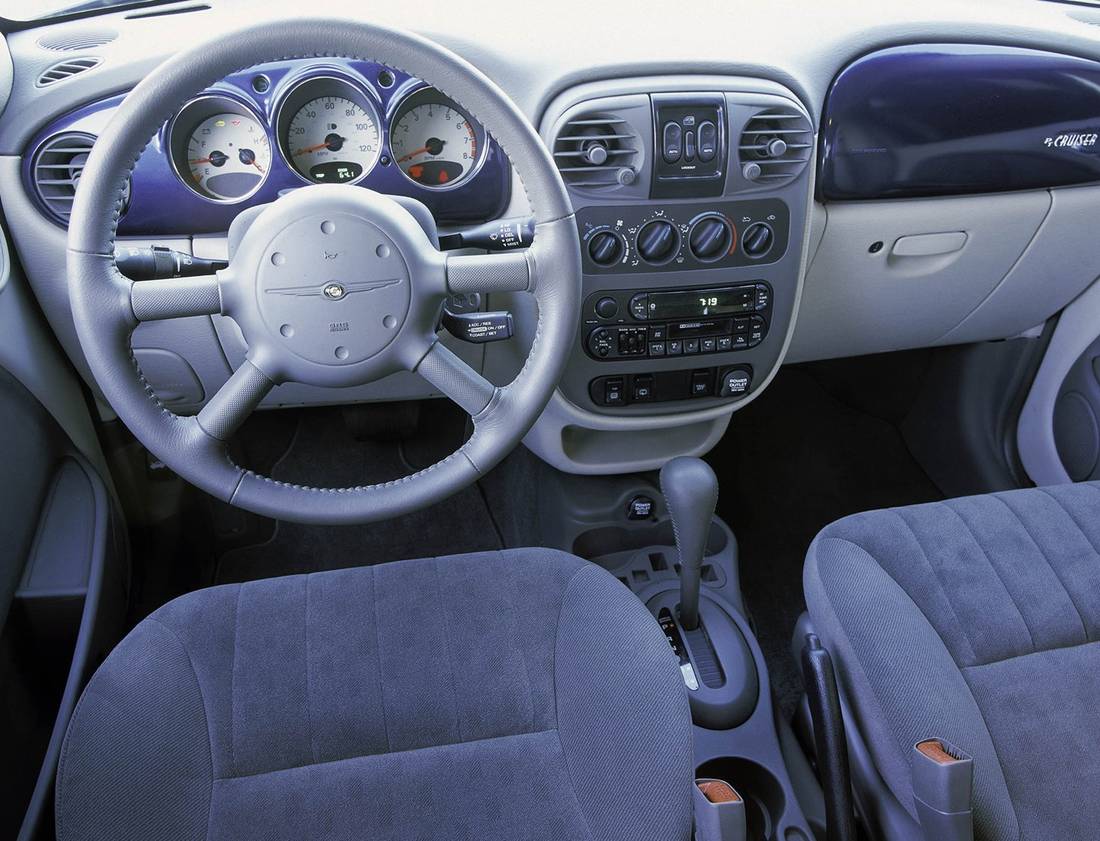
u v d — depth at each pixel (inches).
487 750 31.9
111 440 52.7
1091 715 33.9
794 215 43.8
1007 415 63.4
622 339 45.5
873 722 33.8
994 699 34.4
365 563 62.0
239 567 61.6
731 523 66.3
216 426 33.1
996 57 43.3
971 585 37.7
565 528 56.3
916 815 31.8
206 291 31.3
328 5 41.5
